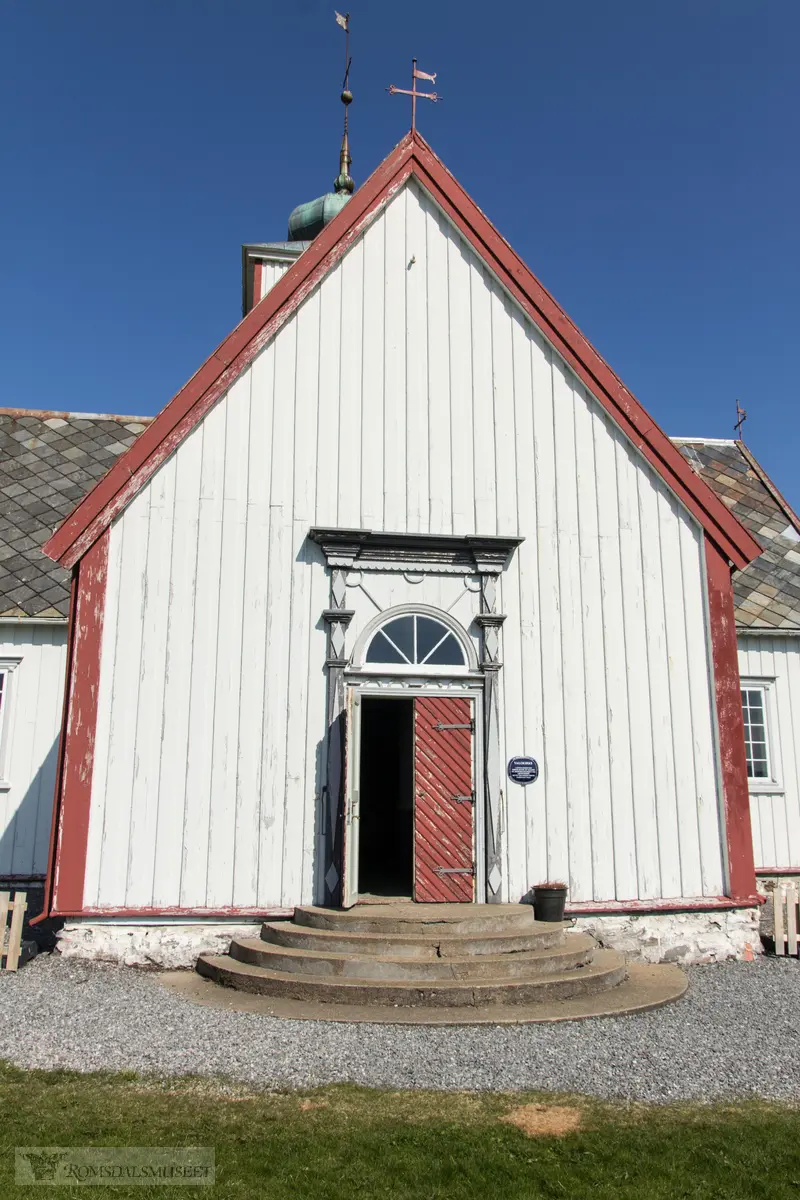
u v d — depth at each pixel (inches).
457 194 496.1
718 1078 272.5
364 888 501.4
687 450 754.2
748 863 458.3
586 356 492.4
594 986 371.9
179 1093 251.6
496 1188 200.4
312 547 449.4
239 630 434.6
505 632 462.0
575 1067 279.1
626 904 442.6
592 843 448.8
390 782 717.3
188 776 418.6
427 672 447.8
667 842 455.8
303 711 433.7
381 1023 323.9
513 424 482.6
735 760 467.5
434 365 480.4
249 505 446.3
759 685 593.9
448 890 431.5
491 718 449.1
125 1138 220.1
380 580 453.7
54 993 350.9
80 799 407.5
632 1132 230.2
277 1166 206.8
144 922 406.6
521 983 355.9
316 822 425.7
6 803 517.0
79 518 425.7
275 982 359.9
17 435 672.4
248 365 458.6
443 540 454.9
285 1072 269.9
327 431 461.7
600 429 490.3
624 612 474.3
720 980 406.3
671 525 487.8
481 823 439.5
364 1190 197.8
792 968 432.1
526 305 492.1
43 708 529.3
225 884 414.3
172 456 443.2
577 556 475.5
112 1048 288.8
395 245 489.1
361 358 472.7
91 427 697.6
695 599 482.9
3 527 581.6
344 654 439.8
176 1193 193.9
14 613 525.7
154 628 426.9
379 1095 253.0
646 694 468.4
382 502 461.7
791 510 690.2
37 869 513.3
